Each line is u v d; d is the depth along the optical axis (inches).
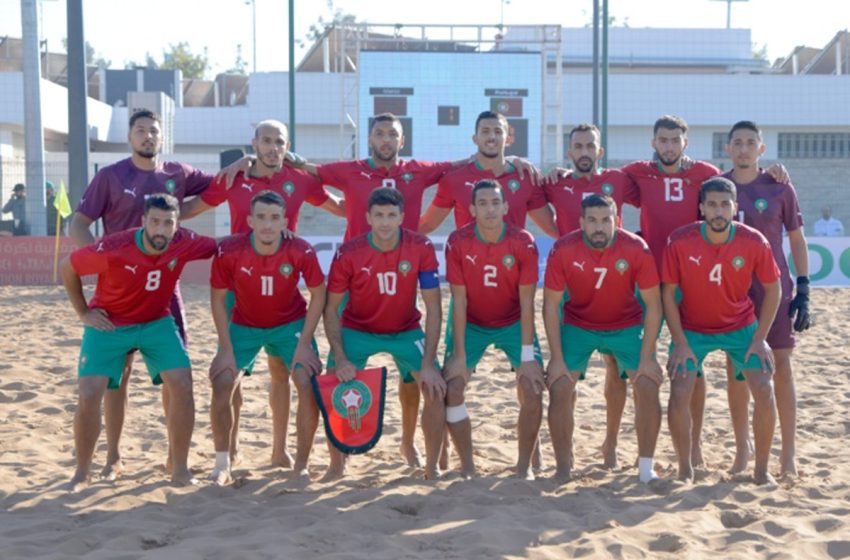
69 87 681.6
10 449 279.6
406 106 978.7
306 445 249.0
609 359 264.8
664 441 296.0
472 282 249.6
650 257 242.2
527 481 241.9
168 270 239.8
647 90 1267.2
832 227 816.3
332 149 1290.6
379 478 251.6
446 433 263.9
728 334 248.5
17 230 769.6
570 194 268.5
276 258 244.5
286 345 254.1
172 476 246.7
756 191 261.3
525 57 983.0
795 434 280.8
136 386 364.2
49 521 212.7
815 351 451.8
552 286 245.8
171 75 1584.6
